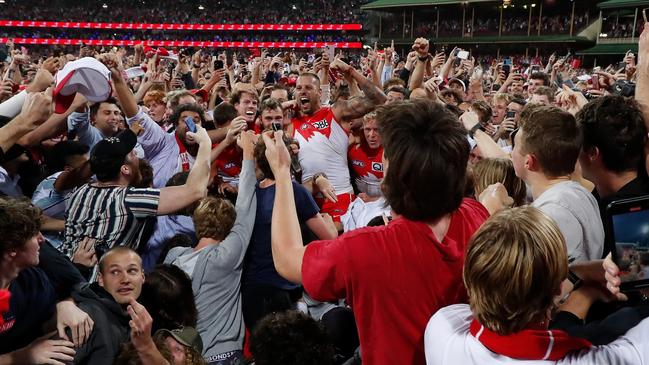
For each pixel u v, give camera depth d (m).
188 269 3.78
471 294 1.69
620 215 1.85
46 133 4.23
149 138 5.98
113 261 3.16
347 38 48.09
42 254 2.93
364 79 6.05
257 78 11.88
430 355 1.82
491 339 1.65
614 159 2.41
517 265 1.59
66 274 2.98
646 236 1.84
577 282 2.06
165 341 2.92
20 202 2.49
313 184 5.23
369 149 5.84
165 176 6.05
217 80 9.79
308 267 1.99
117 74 5.61
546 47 37.81
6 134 2.98
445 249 1.94
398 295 1.94
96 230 3.78
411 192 1.93
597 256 2.46
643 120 2.36
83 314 2.79
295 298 4.18
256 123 6.21
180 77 11.69
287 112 6.03
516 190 3.40
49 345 2.60
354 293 1.97
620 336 1.75
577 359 1.59
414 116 1.95
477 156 4.70
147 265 4.54
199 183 3.88
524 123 2.63
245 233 3.83
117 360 2.62
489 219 1.77
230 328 3.73
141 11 51.91
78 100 3.93
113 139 4.04
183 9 52.78
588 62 36.44
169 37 51.94
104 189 3.90
